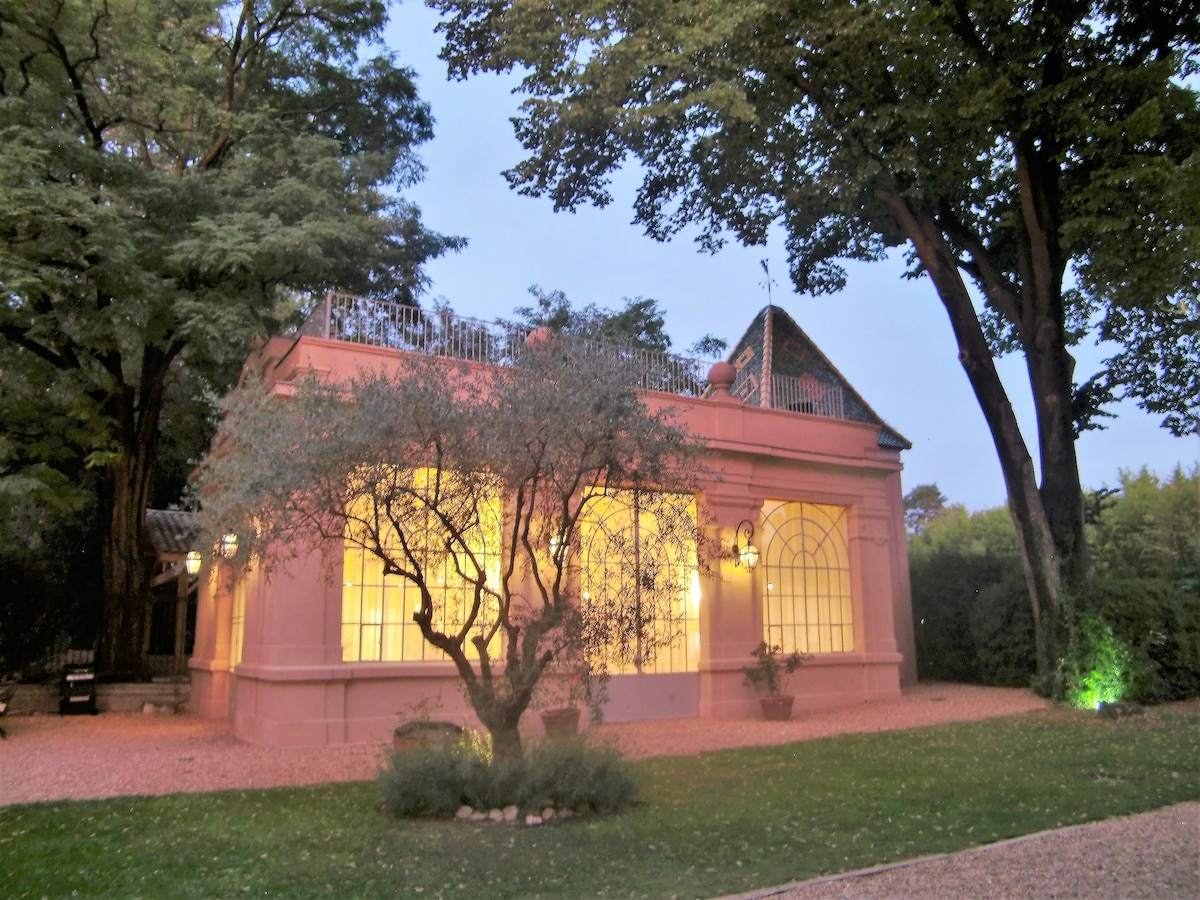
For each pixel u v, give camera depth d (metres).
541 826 6.90
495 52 14.22
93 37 15.03
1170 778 8.50
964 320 15.75
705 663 13.76
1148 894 5.13
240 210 15.20
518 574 11.58
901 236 18.14
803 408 16.91
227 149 18.42
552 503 8.20
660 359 14.48
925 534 32.97
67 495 15.29
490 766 7.51
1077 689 14.57
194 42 17.33
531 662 7.75
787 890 5.30
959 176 14.82
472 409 7.35
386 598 11.60
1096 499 20.70
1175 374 17.27
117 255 13.31
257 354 13.59
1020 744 10.68
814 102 14.87
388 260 21.11
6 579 17.95
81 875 5.54
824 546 15.90
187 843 6.32
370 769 9.30
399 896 5.23
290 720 10.61
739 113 11.94
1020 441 15.55
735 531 14.19
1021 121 13.73
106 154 14.57
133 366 19.48
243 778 8.91
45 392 17.33
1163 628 15.69
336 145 16.89
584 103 13.08
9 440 15.35
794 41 13.76
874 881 5.46
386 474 7.16
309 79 20.50
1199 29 13.70
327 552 8.37
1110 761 9.43
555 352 8.22
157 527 21.23
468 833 6.68
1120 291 13.12
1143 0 13.72
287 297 21.59
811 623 15.40
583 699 8.16
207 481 8.69
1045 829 6.69
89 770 9.34
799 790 8.17
